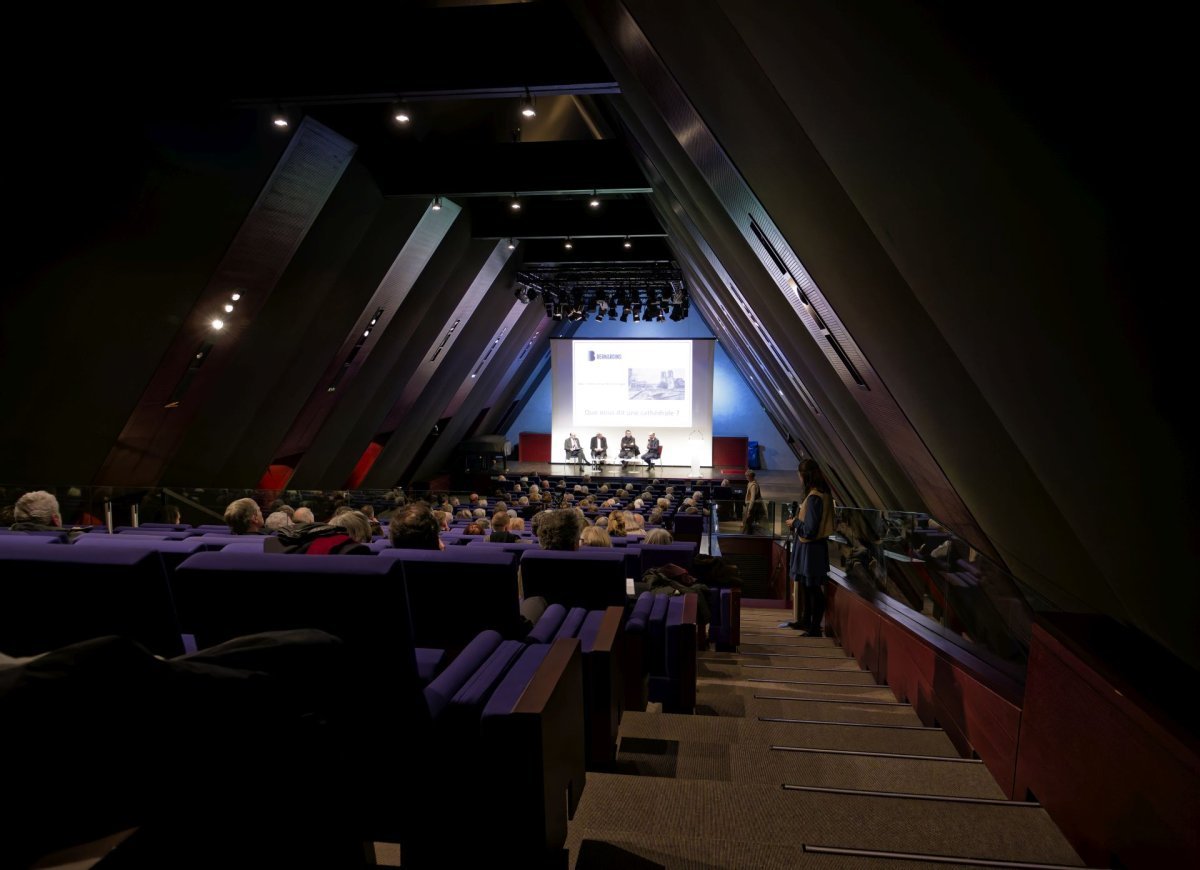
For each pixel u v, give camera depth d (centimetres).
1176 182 148
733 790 268
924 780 297
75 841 98
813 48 258
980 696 320
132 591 196
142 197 862
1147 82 137
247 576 188
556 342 2706
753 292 770
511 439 3238
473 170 1237
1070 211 180
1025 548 405
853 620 592
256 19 841
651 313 2550
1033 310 228
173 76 829
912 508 723
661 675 404
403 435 2114
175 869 108
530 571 382
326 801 148
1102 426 223
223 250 988
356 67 850
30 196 766
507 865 190
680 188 774
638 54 485
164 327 972
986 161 201
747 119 398
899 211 288
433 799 198
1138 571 251
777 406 2111
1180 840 181
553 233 1670
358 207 1238
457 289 1789
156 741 106
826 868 210
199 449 1198
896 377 448
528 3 812
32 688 96
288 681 136
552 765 195
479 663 235
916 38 189
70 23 711
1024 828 246
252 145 947
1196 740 181
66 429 930
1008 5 147
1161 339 177
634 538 777
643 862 210
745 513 1333
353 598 187
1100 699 222
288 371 1343
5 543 199
